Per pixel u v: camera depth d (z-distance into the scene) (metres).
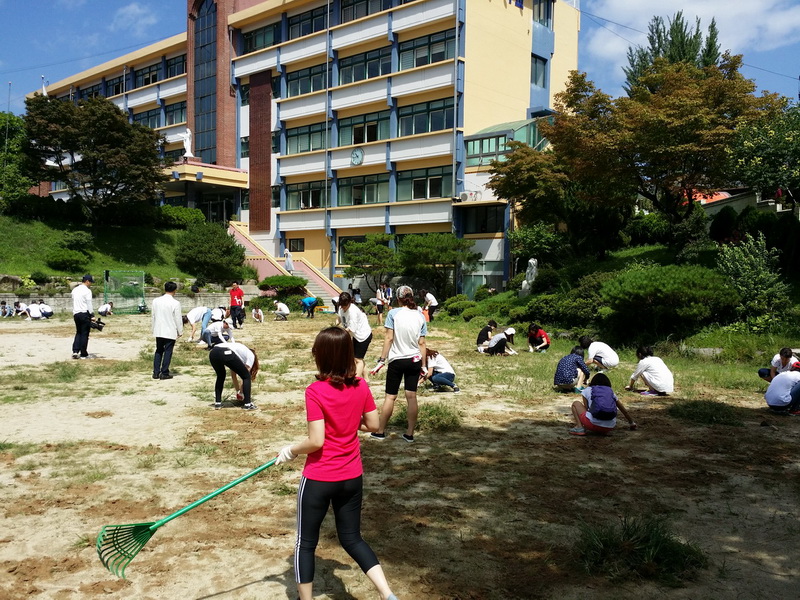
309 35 37.88
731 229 21.33
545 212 26.11
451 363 14.28
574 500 5.39
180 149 47.38
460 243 28.78
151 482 5.74
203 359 14.21
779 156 18.17
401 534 4.65
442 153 32.00
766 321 15.16
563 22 38.31
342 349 3.48
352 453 3.48
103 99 35.34
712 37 32.97
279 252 40.72
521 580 3.96
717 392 10.80
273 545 4.45
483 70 32.56
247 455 6.62
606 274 19.39
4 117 44.84
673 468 6.35
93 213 37.22
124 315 28.41
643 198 30.67
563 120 21.97
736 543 4.56
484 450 6.95
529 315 20.92
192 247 36.00
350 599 3.71
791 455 6.88
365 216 35.69
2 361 13.52
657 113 18.84
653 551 4.13
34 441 7.09
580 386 10.95
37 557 4.22
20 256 31.88
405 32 33.84
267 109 41.03
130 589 3.81
